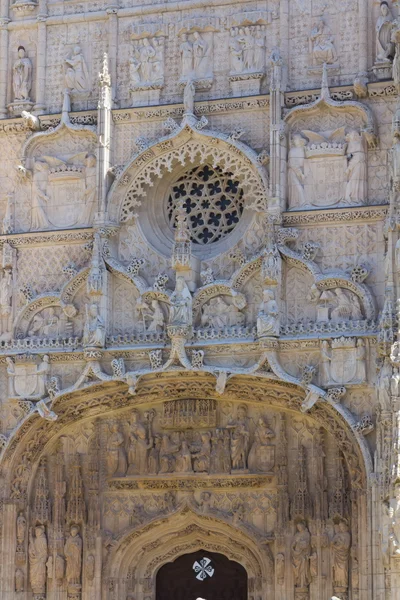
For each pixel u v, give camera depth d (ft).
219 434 153.89
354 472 147.43
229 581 155.33
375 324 146.72
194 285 153.17
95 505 155.94
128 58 159.94
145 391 154.30
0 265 159.74
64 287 156.46
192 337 151.12
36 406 154.71
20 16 164.35
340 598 147.54
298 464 151.02
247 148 152.87
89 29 162.09
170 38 158.71
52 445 158.20
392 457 139.13
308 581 149.28
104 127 157.17
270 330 148.05
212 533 154.71
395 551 136.87
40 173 160.15
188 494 154.71
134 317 154.71
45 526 156.56
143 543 156.15
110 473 156.35
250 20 156.04
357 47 153.07
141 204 157.07
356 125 151.74
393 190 144.15
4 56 163.63
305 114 152.97
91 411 156.35
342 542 147.95
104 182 156.35
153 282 155.02
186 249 151.43
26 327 158.20
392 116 150.71
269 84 153.69
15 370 156.15
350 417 146.00
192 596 155.94
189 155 155.12
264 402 152.05
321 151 151.23
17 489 156.35
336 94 152.15
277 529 150.92
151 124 157.48
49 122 161.07
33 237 158.92
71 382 155.22
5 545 155.33
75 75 161.27
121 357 153.48
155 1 159.74
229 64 156.56
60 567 155.43
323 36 153.99
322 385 147.43
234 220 155.53
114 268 154.81
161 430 155.94
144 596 156.04
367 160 151.02
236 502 153.38
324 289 149.18
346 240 150.10
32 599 155.43
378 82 150.82
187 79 156.97
